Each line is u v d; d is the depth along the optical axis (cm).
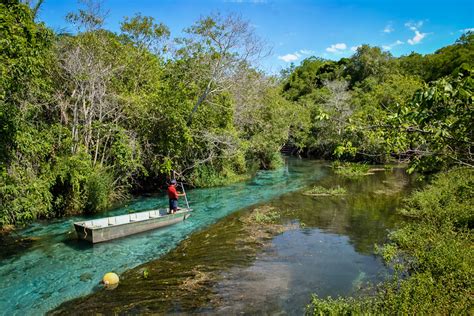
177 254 1197
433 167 585
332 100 4441
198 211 1781
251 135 3184
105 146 1848
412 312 715
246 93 2889
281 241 1326
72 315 810
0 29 1115
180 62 2319
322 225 1528
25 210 1338
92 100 1748
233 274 1031
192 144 2236
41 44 1360
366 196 2102
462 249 974
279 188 2397
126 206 1833
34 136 1379
